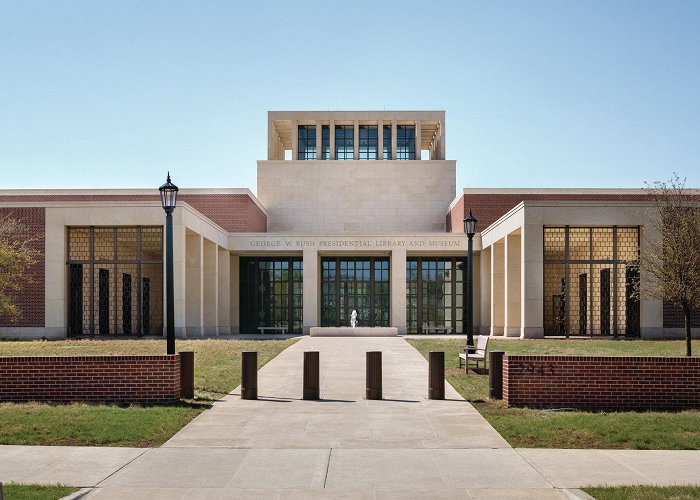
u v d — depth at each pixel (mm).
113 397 14047
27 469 9156
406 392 16000
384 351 27516
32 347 28625
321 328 39844
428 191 55375
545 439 10828
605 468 9195
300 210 55219
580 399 13602
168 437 11086
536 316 34531
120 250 41844
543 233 34594
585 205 34438
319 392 15820
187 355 14781
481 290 45125
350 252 46250
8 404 13641
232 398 15008
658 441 10586
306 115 56500
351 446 10516
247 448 10375
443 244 44531
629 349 27141
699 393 13484
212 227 40594
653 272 26547
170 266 15359
